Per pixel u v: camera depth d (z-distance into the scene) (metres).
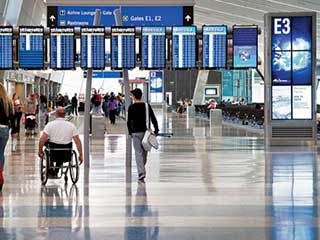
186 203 9.69
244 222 8.16
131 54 15.89
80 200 10.00
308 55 20.97
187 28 16.42
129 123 12.52
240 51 16.56
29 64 15.93
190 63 16.47
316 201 9.82
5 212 8.91
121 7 17.83
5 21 34.19
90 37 15.81
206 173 13.60
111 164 15.67
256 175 13.20
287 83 21.08
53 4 17.53
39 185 11.74
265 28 21.17
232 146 21.50
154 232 7.54
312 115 21.09
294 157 17.22
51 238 7.20
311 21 20.92
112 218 8.46
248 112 39.78
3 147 11.02
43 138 11.64
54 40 15.88
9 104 11.09
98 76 43.91
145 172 12.79
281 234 7.41
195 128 35.38
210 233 7.48
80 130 32.66
